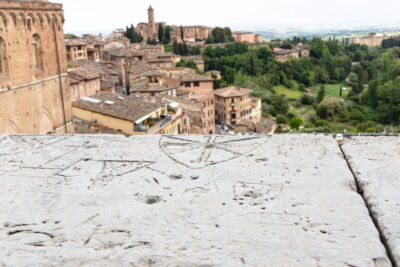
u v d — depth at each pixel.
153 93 79.56
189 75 114.56
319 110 119.50
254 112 116.44
